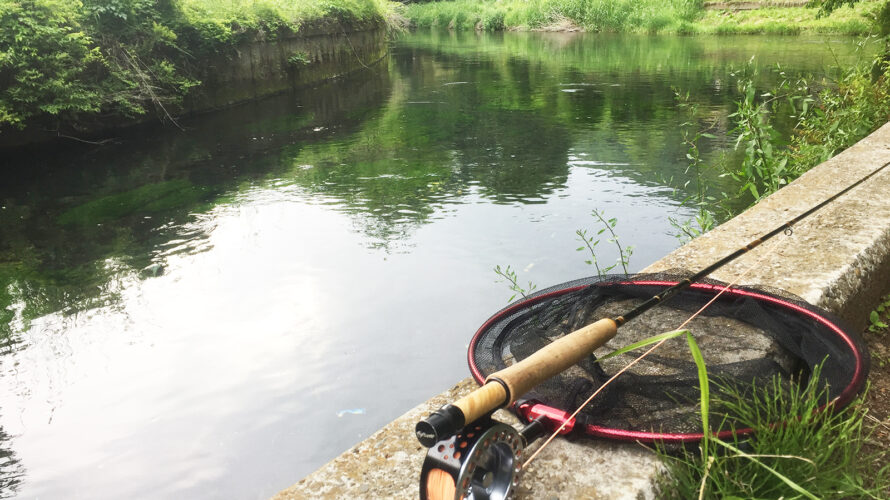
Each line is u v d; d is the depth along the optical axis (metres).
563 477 1.46
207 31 13.73
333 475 1.55
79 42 10.71
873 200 3.07
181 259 6.04
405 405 3.66
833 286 2.32
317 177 8.88
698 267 2.52
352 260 5.86
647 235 6.20
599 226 6.52
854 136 5.94
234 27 14.95
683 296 2.05
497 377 1.23
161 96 12.50
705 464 1.39
